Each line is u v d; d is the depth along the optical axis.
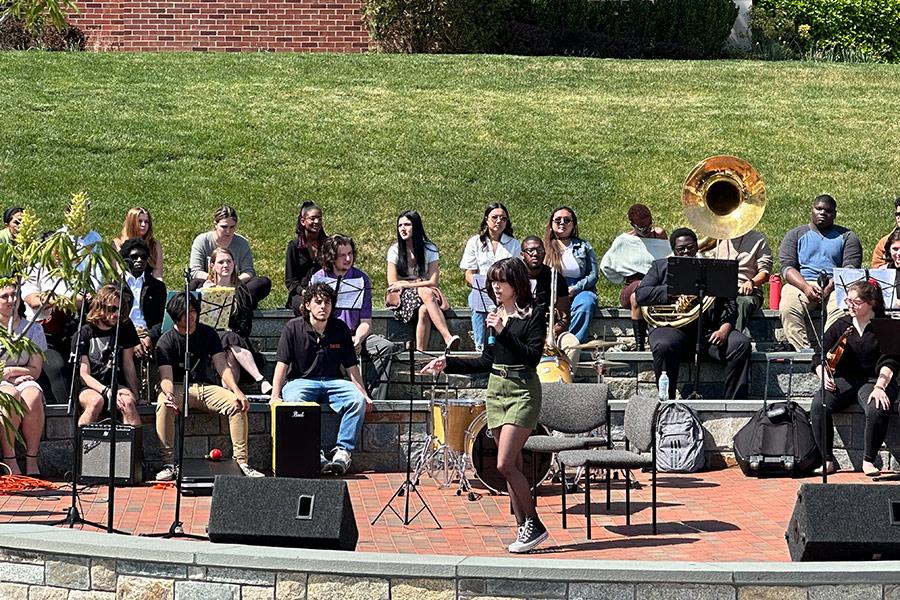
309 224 13.43
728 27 26.95
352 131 19.33
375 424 11.32
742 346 12.33
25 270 8.48
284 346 11.13
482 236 13.49
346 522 7.50
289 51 24.97
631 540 8.88
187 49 24.70
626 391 12.90
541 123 20.14
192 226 16.17
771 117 20.86
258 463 11.22
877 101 22.06
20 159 17.39
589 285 13.42
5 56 21.89
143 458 10.88
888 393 11.03
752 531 9.13
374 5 24.84
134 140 18.30
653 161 18.84
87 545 7.23
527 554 8.49
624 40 26.25
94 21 24.58
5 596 7.38
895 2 28.34
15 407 8.91
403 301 13.31
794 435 11.13
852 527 7.18
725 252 13.74
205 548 7.18
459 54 24.42
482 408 10.38
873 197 17.86
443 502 10.07
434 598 6.92
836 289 12.40
